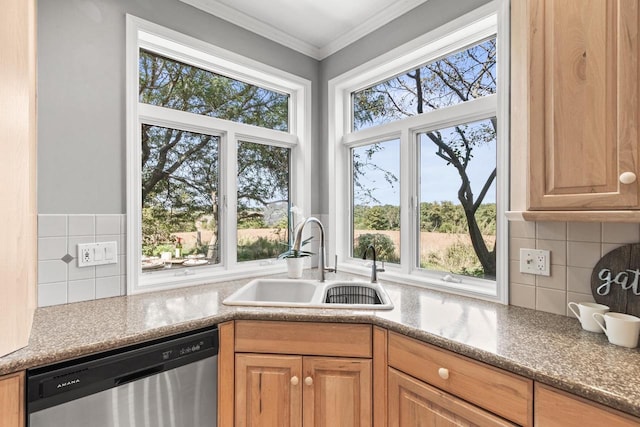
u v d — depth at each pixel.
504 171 1.59
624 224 1.25
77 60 1.60
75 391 1.05
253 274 2.28
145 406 1.20
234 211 2.30
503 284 1.59
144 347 1.20
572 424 0.87
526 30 1.25
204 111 2.20
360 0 2.01
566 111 1.10
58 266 1.54
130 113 1.75
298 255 2.21
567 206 1.10
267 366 1.43
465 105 1.85
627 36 0.97
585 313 1.23
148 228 1.95
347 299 2.00
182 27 1.94
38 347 1.05
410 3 1.99
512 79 1.44
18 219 1.04
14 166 1.03
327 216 2.61
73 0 1.59
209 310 1.47
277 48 2.40
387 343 1.35
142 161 1.94
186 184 2.12
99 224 1.66
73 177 1.58
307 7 2.09
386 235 2.35
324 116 2.63
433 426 1.19
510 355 1.01
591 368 0.93
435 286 1.90
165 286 1.89
